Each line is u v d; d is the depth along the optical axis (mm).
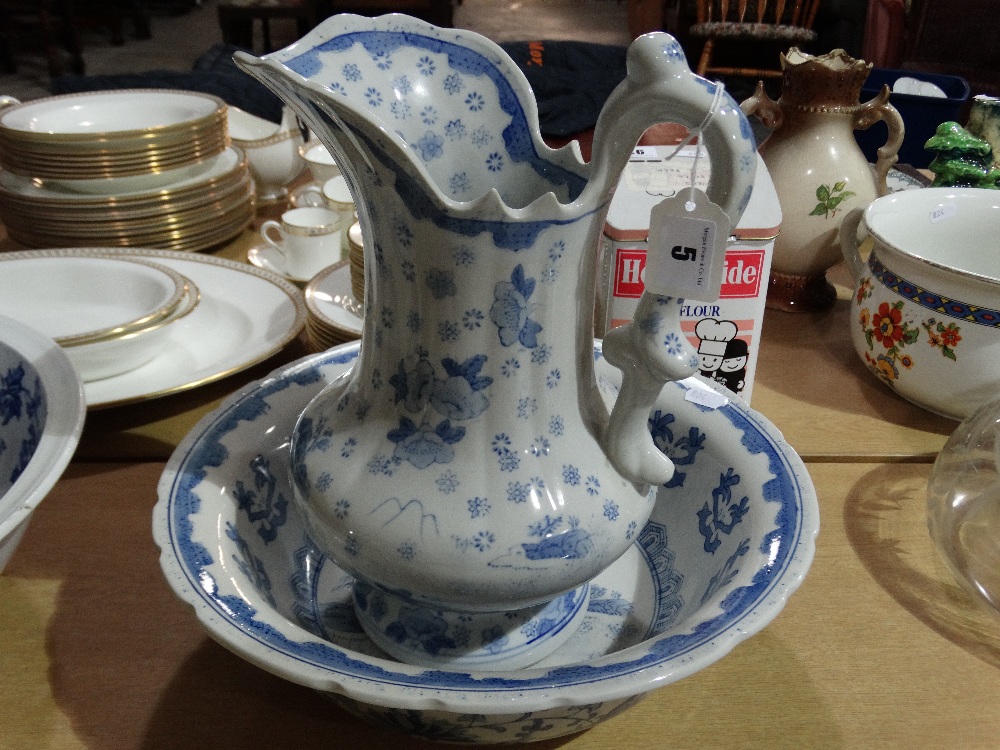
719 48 2562
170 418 694
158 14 5020
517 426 399
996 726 453
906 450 679
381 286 398
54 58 3508
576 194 435
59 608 508
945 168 890
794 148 836
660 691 469
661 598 495
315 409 458
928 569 562
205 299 829
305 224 954
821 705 462
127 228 922
